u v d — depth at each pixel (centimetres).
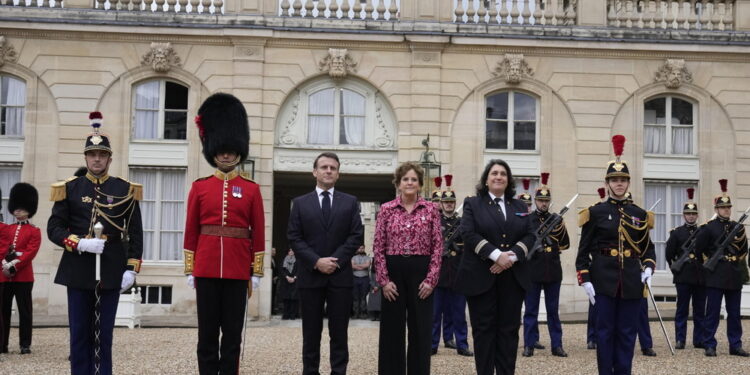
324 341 1470
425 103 2128
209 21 2103
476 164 2131
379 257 903
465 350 1273
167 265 2092
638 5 2373
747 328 1778
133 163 2100
